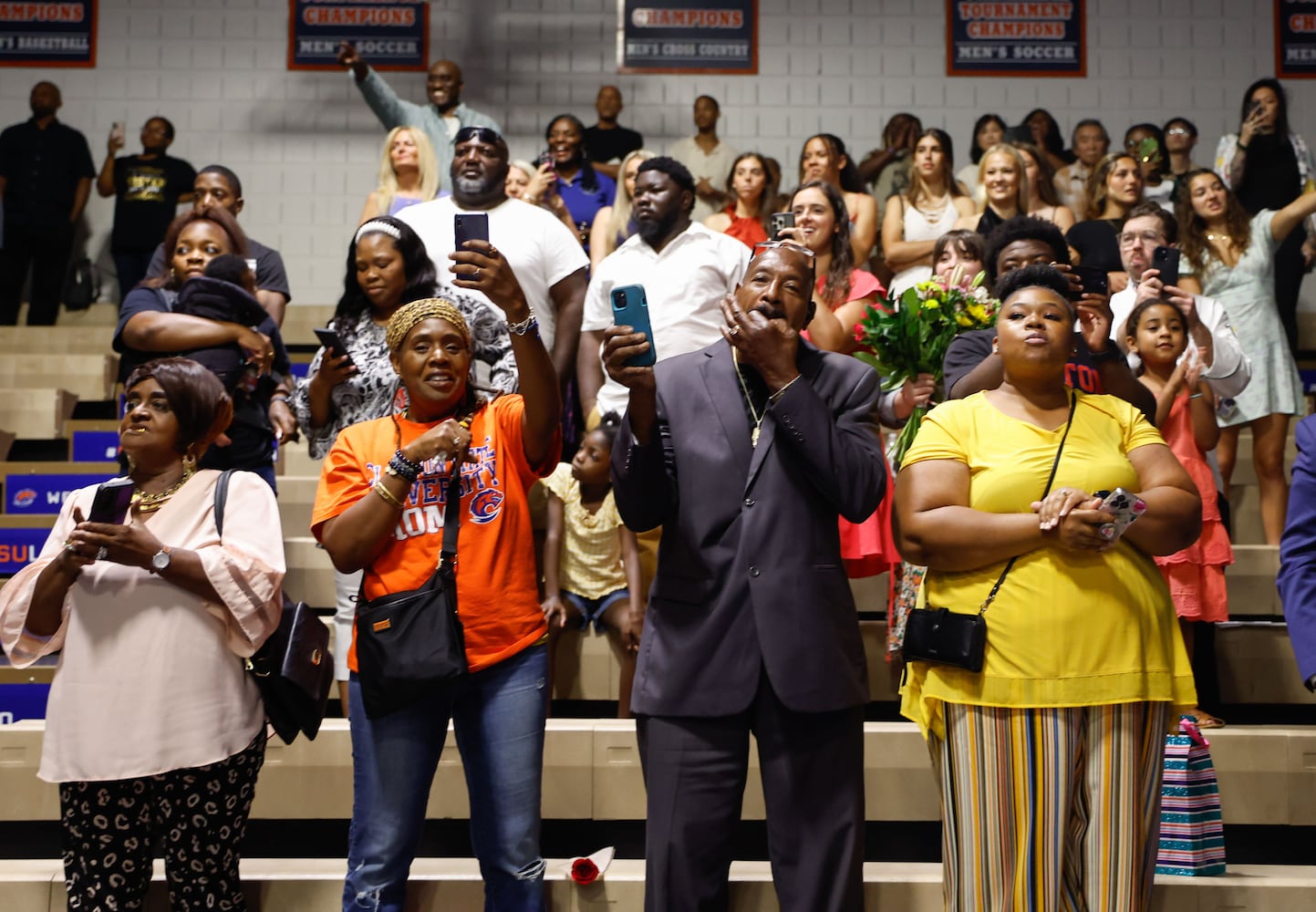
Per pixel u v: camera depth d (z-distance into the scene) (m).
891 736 3.24
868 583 4.22
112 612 2.62
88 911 2.56
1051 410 2.53
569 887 2.89
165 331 3.40
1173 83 9.34
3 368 6.49
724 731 2.45
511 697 2.56
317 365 3.43
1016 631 2.35
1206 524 3.71
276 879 2.92
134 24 9.37
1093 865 2.30
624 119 9.36
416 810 2.55
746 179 6.48
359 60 6.95
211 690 2.62
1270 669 3.79
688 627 2.46
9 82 9.26
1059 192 8.15
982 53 9.42
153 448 2.74
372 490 2.54
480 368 3.60
